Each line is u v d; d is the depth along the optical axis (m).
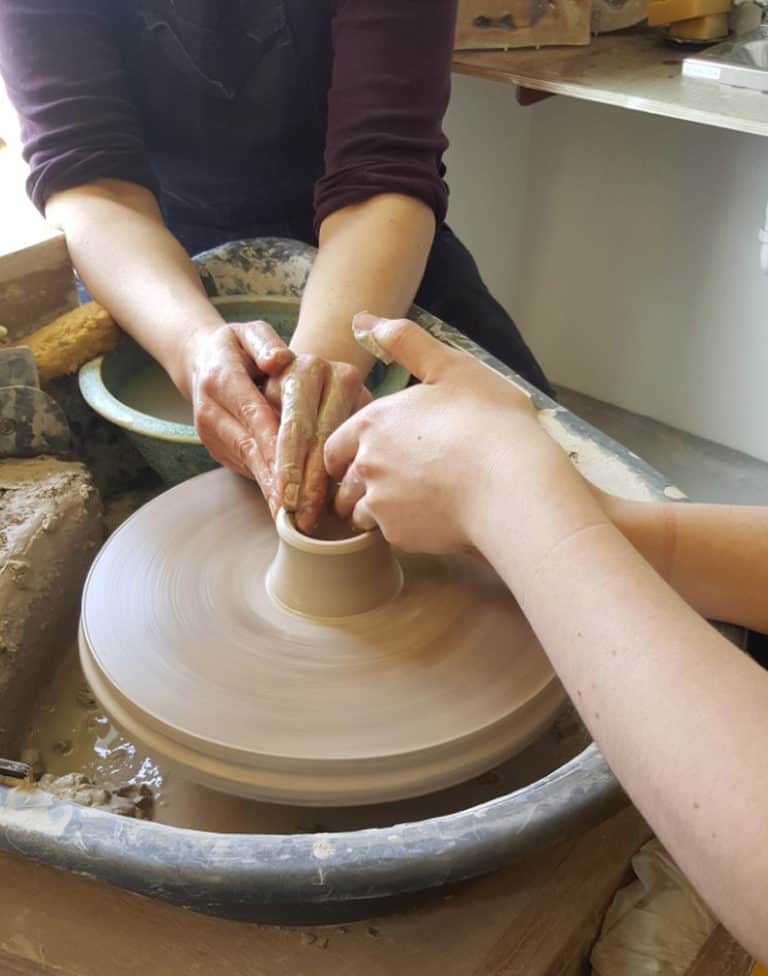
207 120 1.47
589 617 0.59
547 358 2.75
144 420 1.10
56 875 0.73
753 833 0.49
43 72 1.29
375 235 1.21
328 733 0.74
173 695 0.78
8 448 1.10
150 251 1.22
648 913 0.71
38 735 0.96
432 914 0.71
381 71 1.26
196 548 0.92
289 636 0.83
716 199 2.23
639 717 0.54
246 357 1.02
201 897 0.64
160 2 1.37
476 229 2.52
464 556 0.89
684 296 2.39
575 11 2.06
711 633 0.57
